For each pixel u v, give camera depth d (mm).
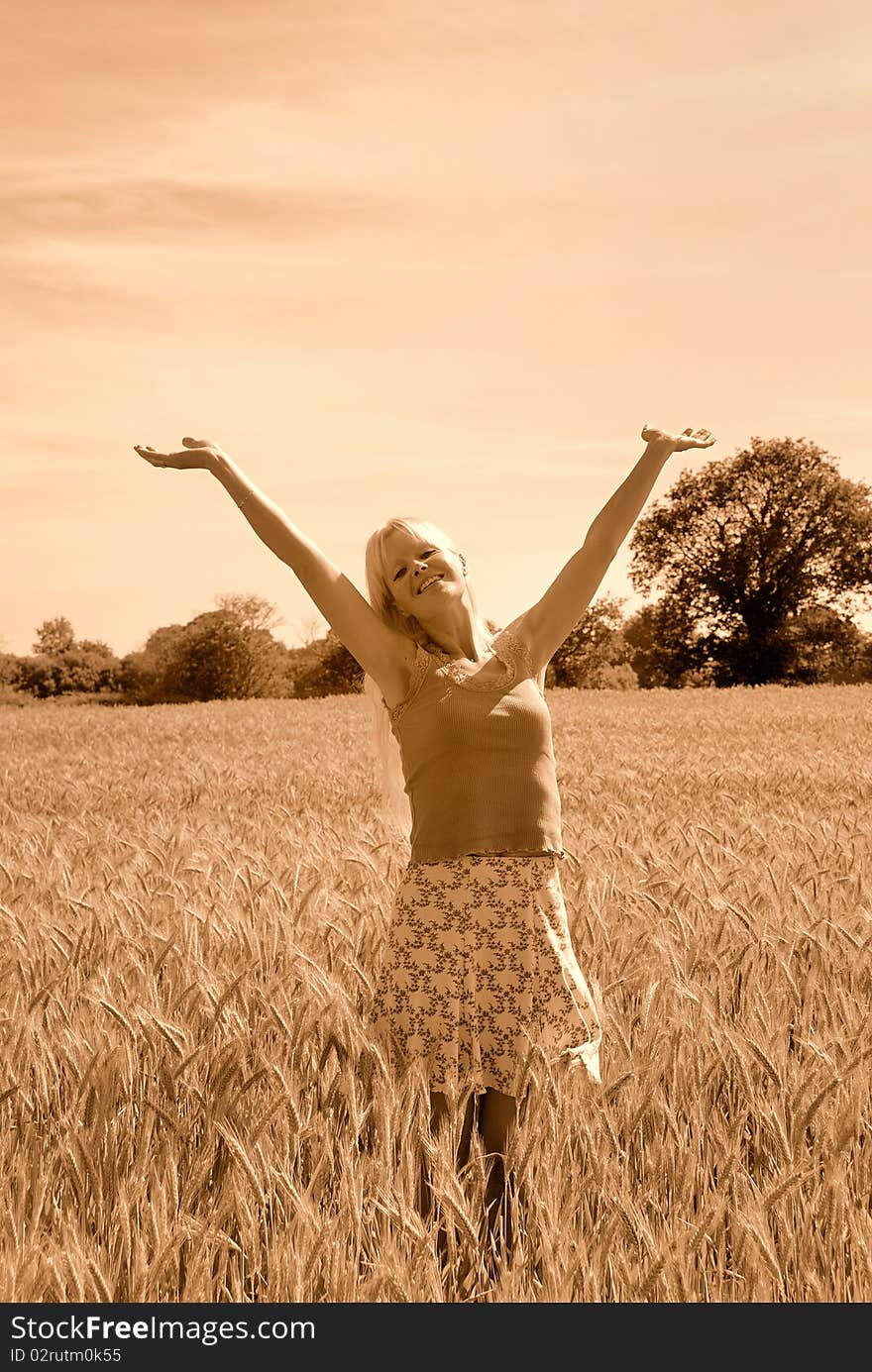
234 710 32812
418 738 3223
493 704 3188
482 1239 2664
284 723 26109
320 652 77438
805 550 69625
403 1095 2916
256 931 4352
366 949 4141
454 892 3154
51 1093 3176
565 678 76500
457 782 3168
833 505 69688
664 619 72562
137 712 33438
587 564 3309
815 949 4086
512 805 3170
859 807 8875
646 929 4359
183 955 4098
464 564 3402
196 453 3248
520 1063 2910
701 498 71750
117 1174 2783
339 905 4762
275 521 3258
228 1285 2627
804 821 7660
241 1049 3188
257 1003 3650
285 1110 3014
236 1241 2691
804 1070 3141
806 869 5445
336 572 3291
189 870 5559
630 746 16750
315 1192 2740
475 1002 3104
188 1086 3047
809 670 69375
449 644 3295
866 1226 2549
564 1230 2516
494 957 3105
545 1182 2664
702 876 5273
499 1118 3018
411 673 3266
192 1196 2660
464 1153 2998
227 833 7359
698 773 11742
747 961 4066
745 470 71000
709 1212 2598
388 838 6633
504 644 3275
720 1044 3268
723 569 70125
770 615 70500
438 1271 2480
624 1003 3914
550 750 3309
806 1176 2572
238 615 76688
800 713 24469
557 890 3234
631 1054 3248
